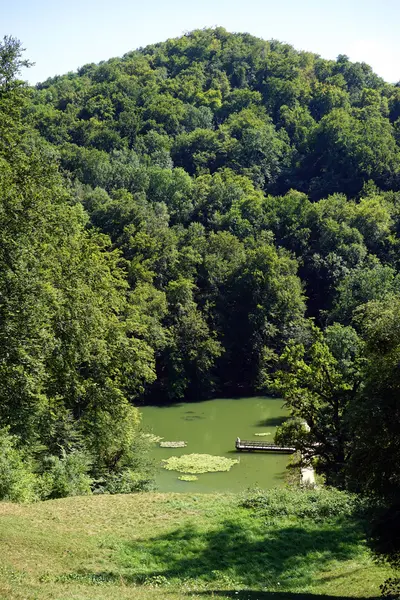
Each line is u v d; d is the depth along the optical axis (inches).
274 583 646.5
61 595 490.6
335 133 5002.5
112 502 866.8
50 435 1142.3
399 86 7229.3
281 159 5383.9
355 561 698.8
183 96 6579.7
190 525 773.3
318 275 3449.8
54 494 986.1
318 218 3784.5
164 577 628.7
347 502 847.7
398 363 660.7
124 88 6412.4
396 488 614.2
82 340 971.3
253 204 3954.2
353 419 677.3
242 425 2336.4
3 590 480.4
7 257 726.5
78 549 671.8
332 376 1364.4
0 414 811.4
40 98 6259.8
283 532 769.6
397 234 3750.0
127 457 1354.6
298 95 6574.8
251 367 3139.8
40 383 844.0
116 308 1210.6
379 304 812.6
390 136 4977.9
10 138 810.2
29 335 753.0
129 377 1278.3
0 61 803.4
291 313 3159.5
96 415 1162.0
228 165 5123.0
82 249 1126.4
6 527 698.8
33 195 769.6
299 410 1425.9
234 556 701.3
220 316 3193.9
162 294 2950.3
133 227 3353.8
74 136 5265.8
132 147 5324.8
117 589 544.4
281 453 1921.8
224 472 1717.5
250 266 3240.7
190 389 2982.3
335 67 7372.1
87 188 3973.9
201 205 4170.8
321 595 593.6
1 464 890.7
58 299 903.1
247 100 6505.9
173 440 2116.1
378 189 4424.2
